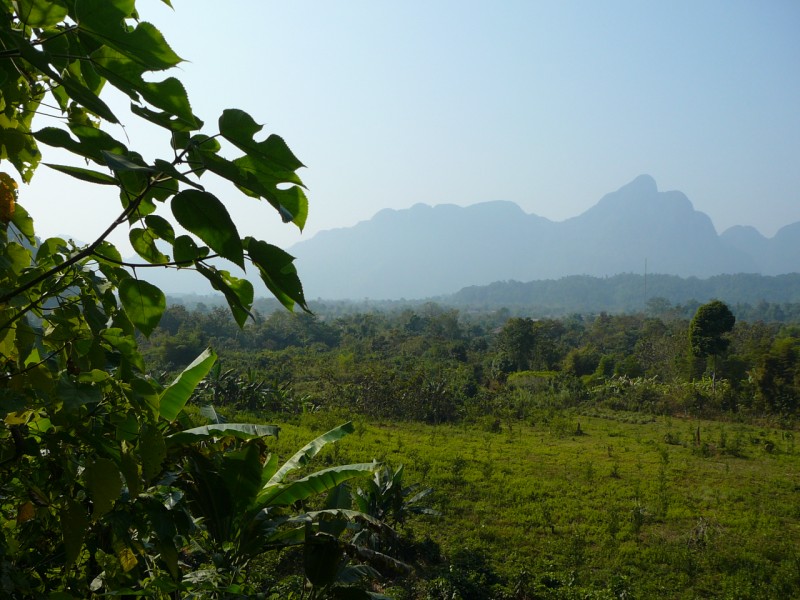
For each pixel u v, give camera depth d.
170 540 2.31
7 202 1.54
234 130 1.12
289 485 3.77
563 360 50.06
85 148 1.09
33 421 1.97
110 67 1.06
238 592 2.99
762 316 134.00
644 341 51.50
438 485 13.96
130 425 1.74
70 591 2.25
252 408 24.38
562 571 9.40
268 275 1.20
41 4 1.09
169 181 1.10
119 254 1.78
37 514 2.01
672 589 9.15
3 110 1.42
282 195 1.29
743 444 22.14
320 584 3.46
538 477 15.66
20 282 1.56
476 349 61.09
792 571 9.62
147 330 1.50
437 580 8.26
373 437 20.33
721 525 12.43
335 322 72.19
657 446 21.17
